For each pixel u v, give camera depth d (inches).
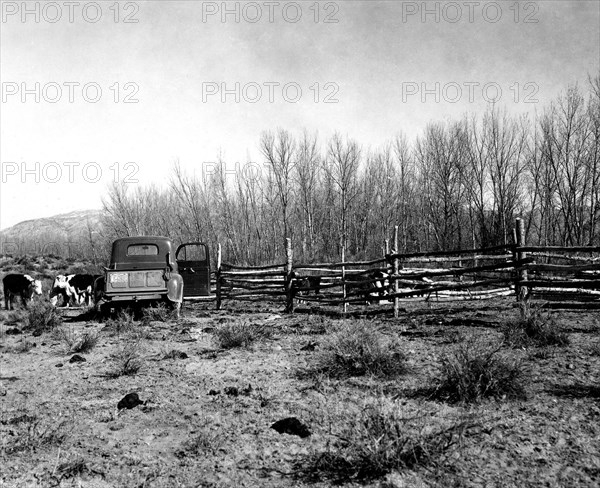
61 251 2736.2
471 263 746.2
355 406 187.6
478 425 160.1
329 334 356.2
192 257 1283.2
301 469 137.9
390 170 1993.1
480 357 203.2
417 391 202.5
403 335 337.7
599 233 1385.3
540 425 161.5
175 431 174.2
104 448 160.2
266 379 240.4
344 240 1814.7
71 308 661.3
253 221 2016.5
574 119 1362.0
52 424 185.2
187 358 297.9
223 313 554.6
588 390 196.9
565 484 122.6
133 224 2025.1
